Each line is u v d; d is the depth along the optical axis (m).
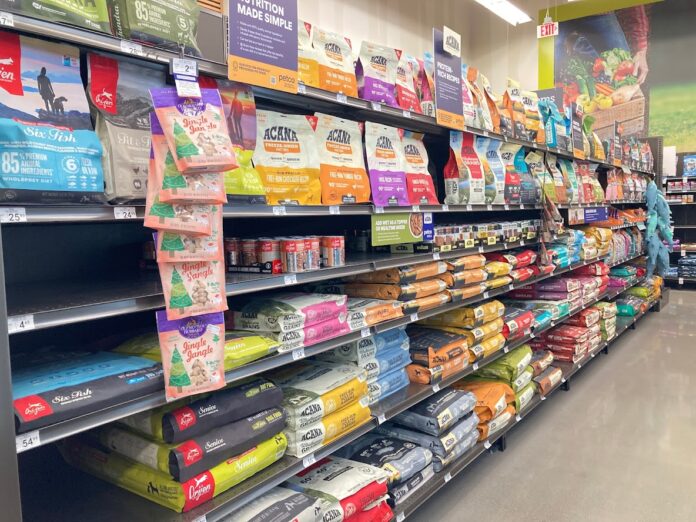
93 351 1.78
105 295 1.50
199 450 1.62
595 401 4.28
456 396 2.98
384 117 2.79
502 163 3.47
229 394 1.79
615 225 6.02
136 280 1.83
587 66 9.38
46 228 1.92
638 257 7.95
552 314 4.18
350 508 2.02
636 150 6.98
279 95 2.21
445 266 2.95
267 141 2.00
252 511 1.76
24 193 1.21
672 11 9.17
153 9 1.47
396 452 2.55
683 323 6.95
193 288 1.53
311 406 2.00
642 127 9.56
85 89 1.47
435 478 2.65
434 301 2.82
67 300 1.41
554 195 4.16
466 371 3.08
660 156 7.79
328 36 2.23
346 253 2.88
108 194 1.42
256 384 1.90
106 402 1.36
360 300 2.57
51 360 1.58
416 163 2.78
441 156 3.62
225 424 1.74
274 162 2.00
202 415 1.66
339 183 2.22
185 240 1.51
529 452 3.41
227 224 2.73
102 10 1.35
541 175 4.03
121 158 1.44
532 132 3.89
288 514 1.78
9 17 1.16
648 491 2.90
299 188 2.06
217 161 1.49
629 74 9.48
